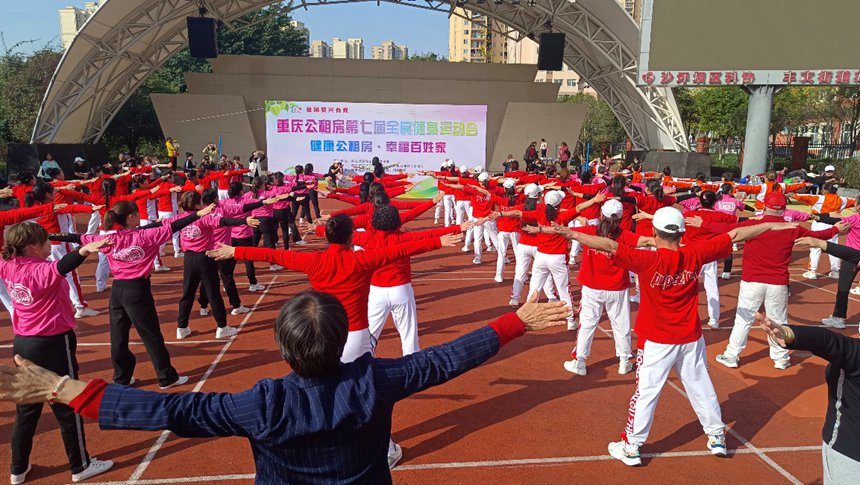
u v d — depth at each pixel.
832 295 10.53
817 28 20.25
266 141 30.61
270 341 7.62
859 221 8.03
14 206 11.62
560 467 4.64
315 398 1.91
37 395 1.83
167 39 30.45
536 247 8.67
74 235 5.63
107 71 28.25
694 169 27.50
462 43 135.25
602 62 32.38
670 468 4.65
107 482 4.41
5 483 4.41
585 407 5.75
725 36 20.92
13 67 33.06
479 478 4.47
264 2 30.84
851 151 32.41
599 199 7.77
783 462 4.77
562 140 32.72
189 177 15.35
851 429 2.81
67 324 4.41
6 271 4.15
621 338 6.46
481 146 30.20
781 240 6.35
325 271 4.46
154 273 11.86
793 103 39.66
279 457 1.91
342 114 29.38
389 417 2.04
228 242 8.39
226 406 1.89
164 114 30.20
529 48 101.69
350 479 1.93
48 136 26.50
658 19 21.20
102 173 16.75
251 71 31.44
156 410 1.85
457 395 6.03
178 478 4.46
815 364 6.95
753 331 8.29
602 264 6.16
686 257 4.40
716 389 6.24
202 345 7.48
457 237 4.70
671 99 30.19
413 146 29.86
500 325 2.26
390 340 7.79
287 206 13.10
